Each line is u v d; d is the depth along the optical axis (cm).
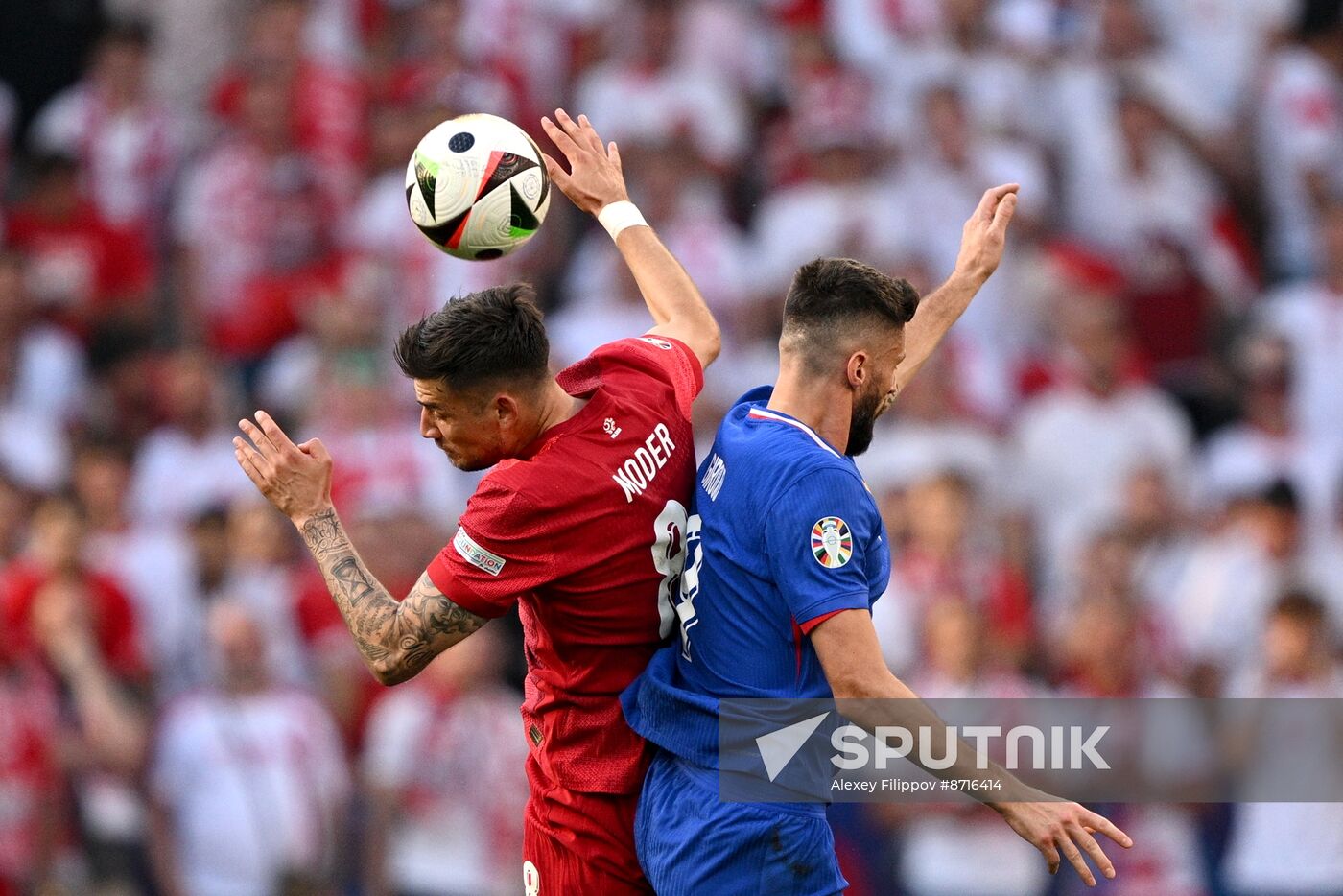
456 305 1470
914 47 4297
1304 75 4572
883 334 1492
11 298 3928
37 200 4203
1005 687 3047
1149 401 3841
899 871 2942
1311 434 3978
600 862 1548
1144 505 3603
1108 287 4059
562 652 1527
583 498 1462
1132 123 4334
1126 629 3216
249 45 4478
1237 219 4466
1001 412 3784
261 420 1501
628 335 3766
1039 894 2953
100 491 3566
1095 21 4475
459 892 2975
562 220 4078
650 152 4009
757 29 4444
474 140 1534
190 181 4259
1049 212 4225
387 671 1464
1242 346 4041
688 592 1498
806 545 1411
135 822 3083
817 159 4047
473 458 1501
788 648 1456
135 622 3275
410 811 3017
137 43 4388
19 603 3120
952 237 4050
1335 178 4488
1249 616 3381
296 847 3017
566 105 4325
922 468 3466
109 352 4028
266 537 3316
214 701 3056
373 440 3519
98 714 3097
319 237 4084
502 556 1453
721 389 3700
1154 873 2992
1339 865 3038
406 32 4406
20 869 2975
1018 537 3478
